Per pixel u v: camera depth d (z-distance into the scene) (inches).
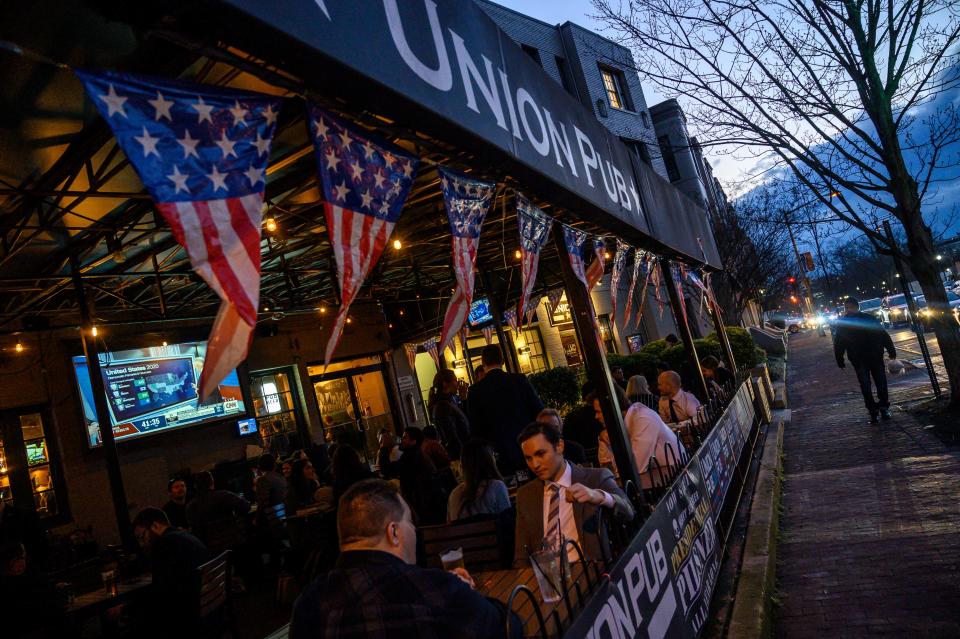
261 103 91.7
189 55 150.7
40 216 237.3
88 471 411.8
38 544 296.2
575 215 229.6
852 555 216.1
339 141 108.7
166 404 459.8
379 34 110.0
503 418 231.5
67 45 149.7
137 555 276.2
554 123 195.2
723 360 532.4
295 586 277.1
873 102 380.2
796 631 173.8
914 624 161.9
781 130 391.5
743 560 210.4
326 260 451.5
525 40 865.5
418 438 283.3
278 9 86.0
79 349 421.4
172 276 370.3
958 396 377.4
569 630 91.0
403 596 81.4
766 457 370.9
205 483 329.4
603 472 142.9
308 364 583.2
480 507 174.9
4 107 171.5
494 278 599.5
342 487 274.5
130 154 73.2
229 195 83.0
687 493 184.4
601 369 205.9
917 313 443.8
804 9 366.3
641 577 128.2
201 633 196.5
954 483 262.5
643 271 345.4
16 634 184.1
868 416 445.7
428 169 243.3
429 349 636.7
